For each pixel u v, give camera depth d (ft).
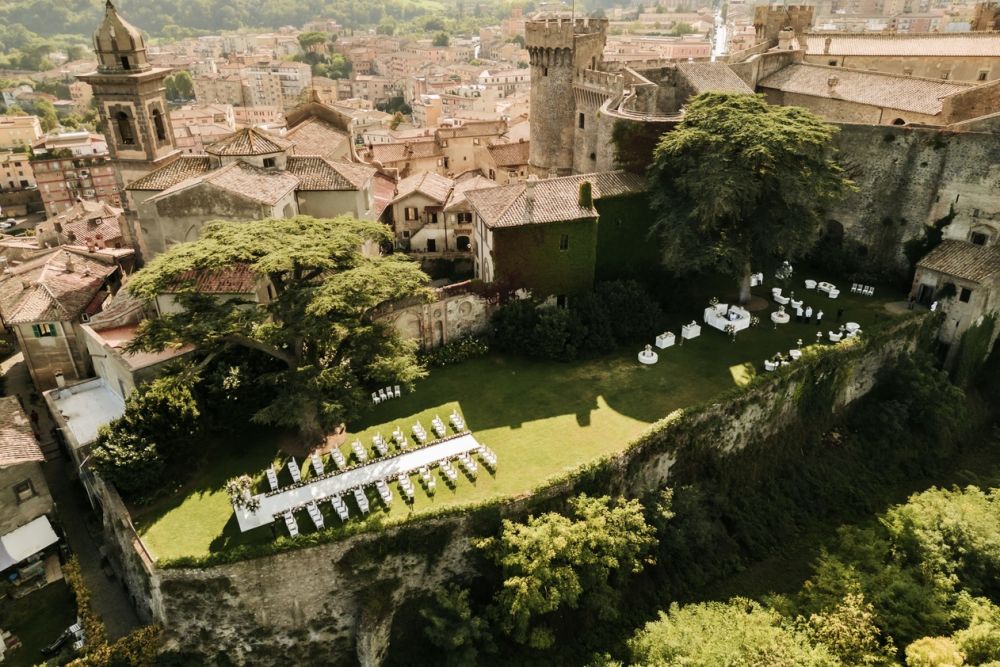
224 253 136.26
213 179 184.65
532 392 172.04
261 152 202.80
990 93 205.16
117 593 142.41
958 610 132.67
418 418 163.02
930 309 205.05
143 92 206.28
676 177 197.26
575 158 265.75
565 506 139.64
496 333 192.75
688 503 151.33
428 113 537.24
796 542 160.15
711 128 187.21
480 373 181.68
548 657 133.90
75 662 120.37
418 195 239.30
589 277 199.31
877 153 218.18
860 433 187.62
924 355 195.93
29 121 589.73
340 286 134.51
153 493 140.46
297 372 143.23
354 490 137.18
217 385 156.87
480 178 264.11
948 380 196.85
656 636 126.82
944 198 207.00
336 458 146.51
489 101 593.83
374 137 463.42
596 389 172.04
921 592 132.77
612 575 141.49
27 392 201.57
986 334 206.80
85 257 215.51
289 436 157.99
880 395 194.80
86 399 173.99
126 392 165.99
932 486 177.58
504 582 128.06
